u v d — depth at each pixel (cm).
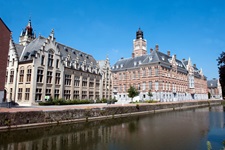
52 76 4138
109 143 1700
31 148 1484
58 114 2486
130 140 1814
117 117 3509
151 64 6291
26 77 3769
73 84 4819
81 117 2816
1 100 2873
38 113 2255
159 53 6631
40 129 2147
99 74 6012
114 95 7425
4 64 2941
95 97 5738
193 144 1673
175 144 1672
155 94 6050
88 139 1831
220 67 1294
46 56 4000
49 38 4116
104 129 2352
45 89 3922
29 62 3778
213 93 12544
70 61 4828
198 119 3353
